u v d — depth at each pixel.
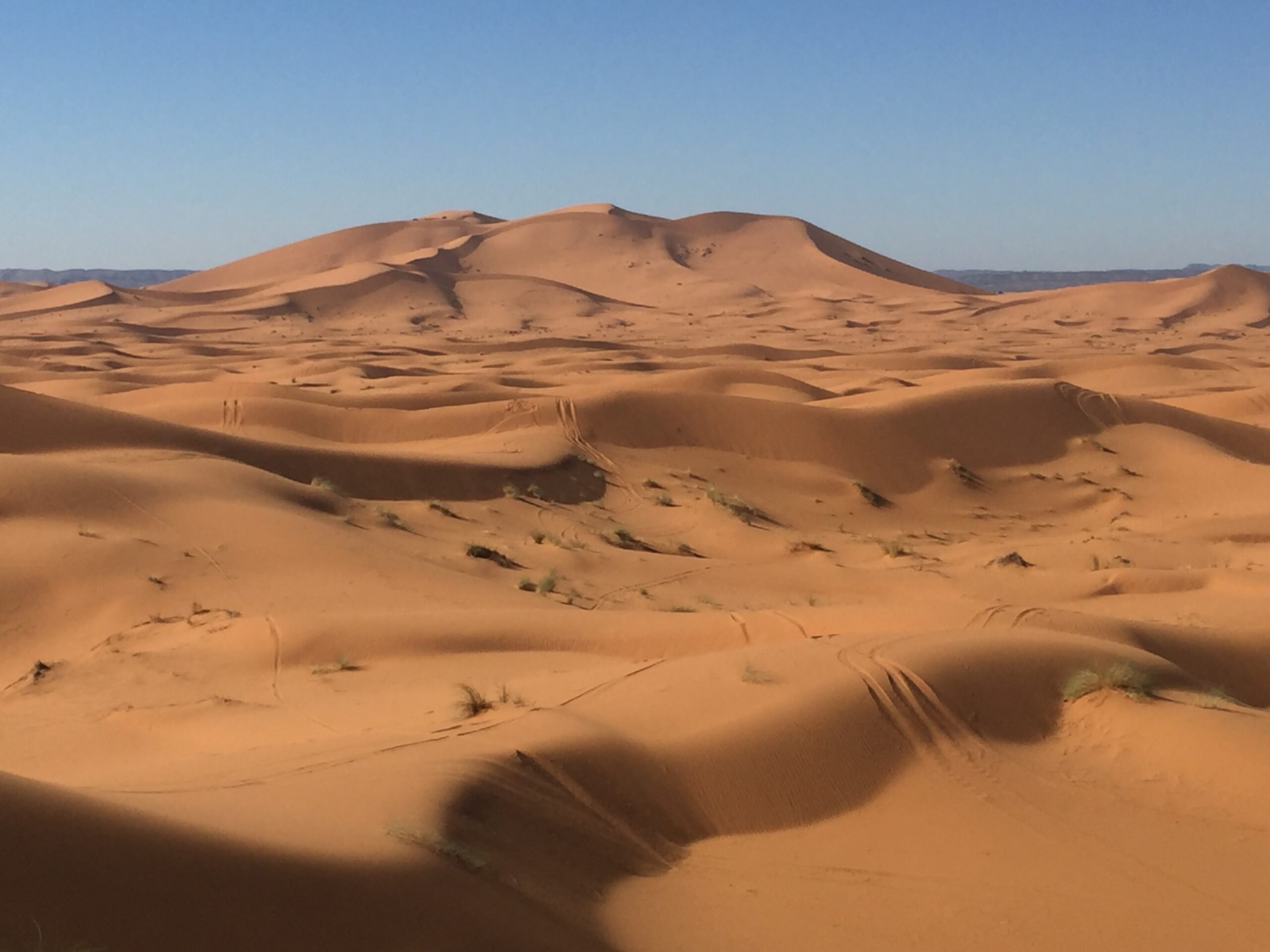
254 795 8.13
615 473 39.03
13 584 20.02
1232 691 15.31
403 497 32.88
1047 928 7.95
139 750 12.78
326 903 6.22
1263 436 49.16
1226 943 7.80
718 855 9.09
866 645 12.78
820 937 7.74
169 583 20.33
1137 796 10.31
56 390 56.12
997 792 10.21
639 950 7.29
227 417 43.59
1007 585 23.83
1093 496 41.78
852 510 38.62
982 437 44.31
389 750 9.60
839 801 9.98
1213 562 27.86
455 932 6.55
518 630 16.62
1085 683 12.21
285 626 16.88
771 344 137.12
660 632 16.44
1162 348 123.44
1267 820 9.71
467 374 70.06
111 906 5.43
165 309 173.25
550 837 8.48
